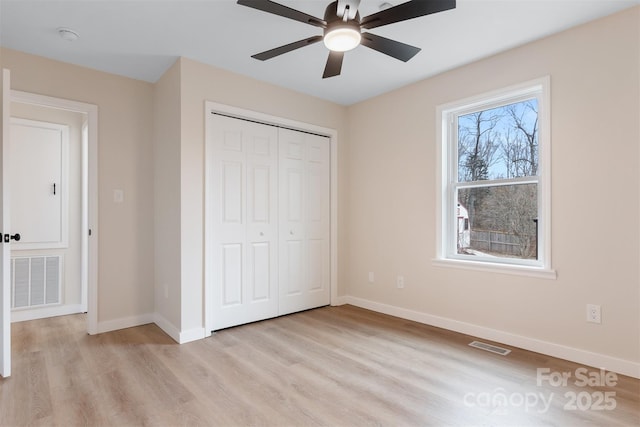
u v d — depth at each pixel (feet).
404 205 11.83
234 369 7.85
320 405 6.39
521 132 9.41
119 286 10.71
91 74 10.30
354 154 13.65
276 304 11.91
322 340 9.70
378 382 7.25
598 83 7.81
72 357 8.47
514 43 8.91
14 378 7.36
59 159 12.23
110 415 6.05
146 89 11.30
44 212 11.91
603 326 7.75
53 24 7.96
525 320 8.97
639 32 7.29
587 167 7.98
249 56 9.61
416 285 11.46
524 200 9.33
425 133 11.21
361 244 13.34
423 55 9.55
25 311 11.53
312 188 12.98
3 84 7.38
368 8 7.47
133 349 9.01
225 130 10.71
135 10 7.45
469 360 8.31
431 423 5.85
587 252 7.98
